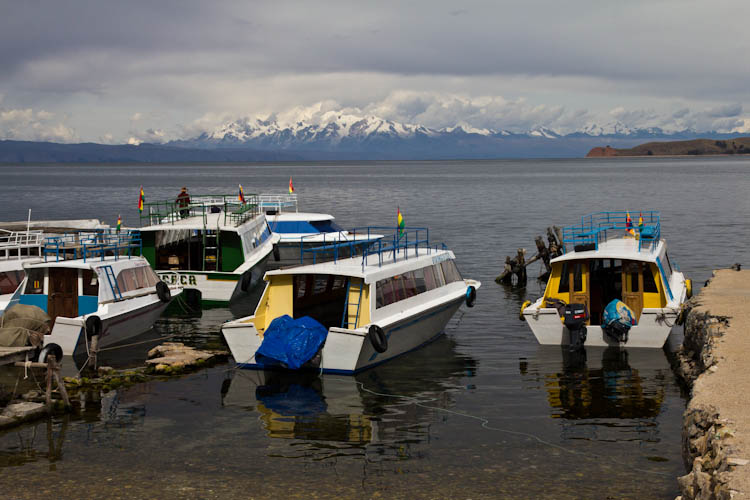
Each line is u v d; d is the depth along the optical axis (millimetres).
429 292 25484
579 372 21484
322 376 21203
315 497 13000
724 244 51594
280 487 13445
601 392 19516
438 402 18828
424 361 23047
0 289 26750
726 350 17375
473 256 49188
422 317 24000
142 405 18562
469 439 16062
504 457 14938
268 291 23125
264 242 40719
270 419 17469
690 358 21266
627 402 18609
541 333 24469
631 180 189250
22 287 25062
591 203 101750
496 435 16297
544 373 21484
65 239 31625
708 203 95312
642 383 20234
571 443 15711
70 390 19797
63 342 22984
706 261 44031
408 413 17922
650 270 24875
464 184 181250
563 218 78125
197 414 17844
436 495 13055
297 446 15664
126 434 16391
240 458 14938
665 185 154875
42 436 16250
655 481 13562
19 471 14211
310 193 140750
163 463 14648
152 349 24266
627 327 23438
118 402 18797
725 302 23234
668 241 53719
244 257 34156
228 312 31734
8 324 21641
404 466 14477
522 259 38469
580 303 24438
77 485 13516
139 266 27234
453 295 26719
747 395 13820
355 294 22156
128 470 14258
